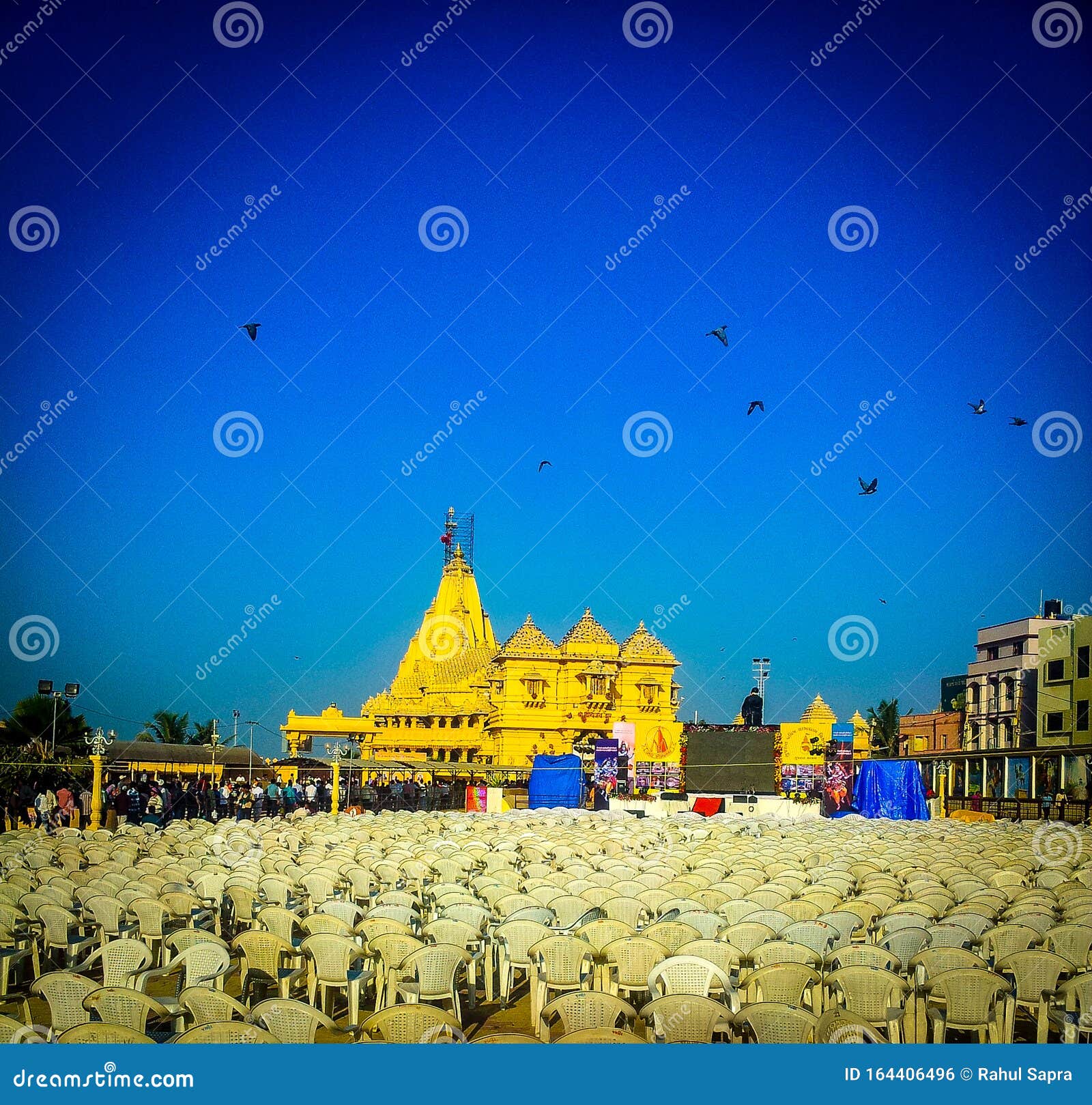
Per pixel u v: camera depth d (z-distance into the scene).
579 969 12.41
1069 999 11.39
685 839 28.91
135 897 15.25
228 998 9.77
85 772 46.56
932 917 14.63
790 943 11.81
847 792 56.25
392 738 122.00
